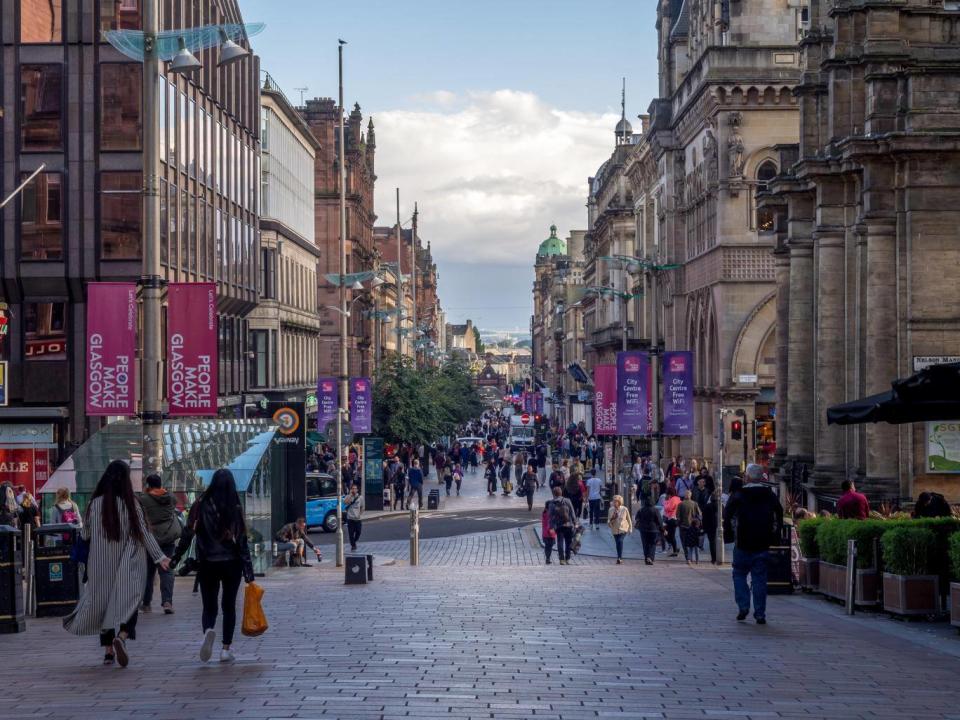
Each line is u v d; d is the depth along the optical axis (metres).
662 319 80.56
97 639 16.53
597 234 130.50
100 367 25.42
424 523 54.06
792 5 62.03
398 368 78.06
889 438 34.66
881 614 19.92
